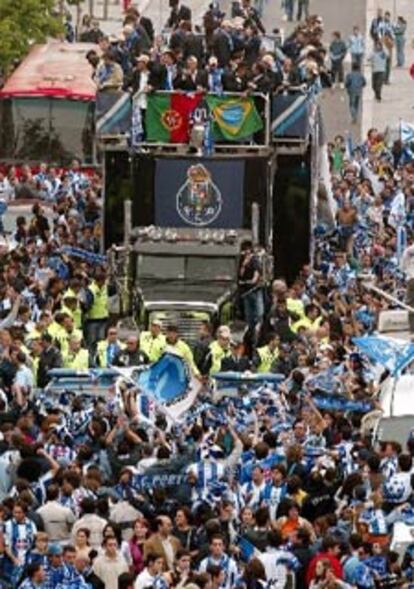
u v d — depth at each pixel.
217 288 76.19
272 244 79.56
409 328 68.62
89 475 53.47
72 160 95.62
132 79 79.44
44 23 102.69
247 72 79.56
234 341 70.75
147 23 81.81
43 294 73.25
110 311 75.81
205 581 49.56
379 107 109.62
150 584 49.81
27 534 51.56
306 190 79.69
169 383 58.91
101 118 79.56
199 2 111.06
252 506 53.75
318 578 50.00
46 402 61.66
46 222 81.62
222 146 79.19
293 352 68.19
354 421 60.09
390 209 86.31
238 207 79.19
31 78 96.38
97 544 52.00
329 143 96.06
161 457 54.75
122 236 79.81
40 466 54.97
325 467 54.66
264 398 61.00
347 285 77.38
